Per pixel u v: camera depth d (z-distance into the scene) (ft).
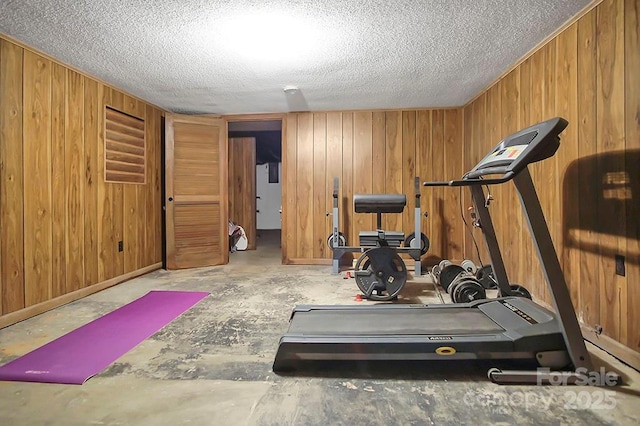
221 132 15.10
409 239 13.82
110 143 11.35
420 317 6.88
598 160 6.64
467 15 7.13
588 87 6.89
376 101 13.39
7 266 7.96
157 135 14.05
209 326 7.89
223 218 15.17
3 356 6.39
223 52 8.86
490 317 6.72
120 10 6.86
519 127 9.59
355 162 14.65
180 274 13.29
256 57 9.16
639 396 5.07
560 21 7.37
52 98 9.16
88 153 10.43
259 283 11.83
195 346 6.84
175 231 14.06
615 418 4.59
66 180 9.64
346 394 5.21
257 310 9.00
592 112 6.79
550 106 8.16
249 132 21.39
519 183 5.54
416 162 14.37
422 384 5.46
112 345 6.87
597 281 6.69
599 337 6.60
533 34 7.96
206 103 13.56
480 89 11.96
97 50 8.69
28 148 8.50
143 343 6.97
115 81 10.93
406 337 5.90
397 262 9.73
